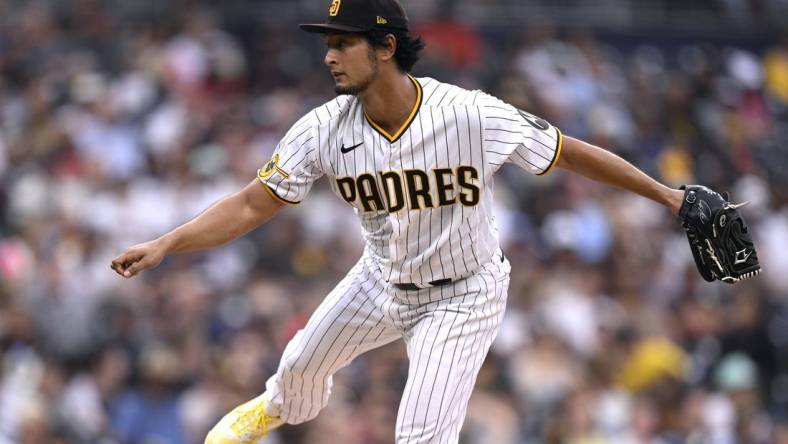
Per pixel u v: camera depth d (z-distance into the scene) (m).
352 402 37.22
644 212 51.34
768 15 65.75
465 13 60.50
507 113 18.28
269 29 57.81
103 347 39.78
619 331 43.62
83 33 57.94
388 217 18.67
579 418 38.06
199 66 54.72
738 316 45.75
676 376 41.31
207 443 20.48
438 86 18.39
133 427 37.88
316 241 45.53
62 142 49.84
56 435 36.97
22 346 40.84
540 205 49.31
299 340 19.89
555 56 58.56
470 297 18.95
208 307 41.31
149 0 60.19
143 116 51.47
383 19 17.81
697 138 58.94
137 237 46.25
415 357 18.83
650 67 62.69
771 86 64.50
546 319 42.06
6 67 56.03
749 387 41.44
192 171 48.31
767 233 53.03
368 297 19.52
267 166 18.92
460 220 18.48
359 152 18.38
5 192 48.25
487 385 38.12
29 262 43.62
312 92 54.16
